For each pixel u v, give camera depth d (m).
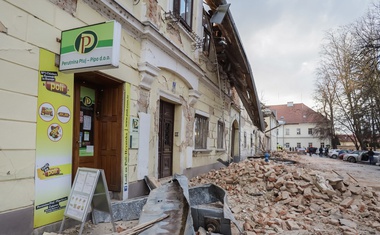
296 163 18.62
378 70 17.53
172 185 4.64
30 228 3.47
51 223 3.78
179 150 8.16
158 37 6.33
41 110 3.66
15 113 3.31
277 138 73.12
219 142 12.63
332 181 7.27
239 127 17.73
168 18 7.04
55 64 3.88
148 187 5.92
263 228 4.61
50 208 3.77
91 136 5.34
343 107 35.50
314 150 50.28
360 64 18.19
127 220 4.58
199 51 9.53
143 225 3.24
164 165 7.71
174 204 3.93
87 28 3.72
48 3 3.79
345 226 4.84
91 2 4.59
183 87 8.38
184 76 8.12
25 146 3.43
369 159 27.16
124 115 5.38
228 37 9.42
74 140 4.87
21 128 3.38
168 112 7.98
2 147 3.16
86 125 5.22
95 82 5.33
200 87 10.02
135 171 5.73
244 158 20.28
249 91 12.60
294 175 7.58
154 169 6.57
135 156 5.74
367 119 30.22
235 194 7.18
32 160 3.52
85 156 5.16
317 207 6.06
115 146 5.37
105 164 5.45
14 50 3.31
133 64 5.74
